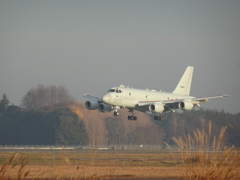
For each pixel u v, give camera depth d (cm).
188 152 5153
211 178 4934
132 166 10444
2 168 4222
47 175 7750
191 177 5128
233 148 4850
